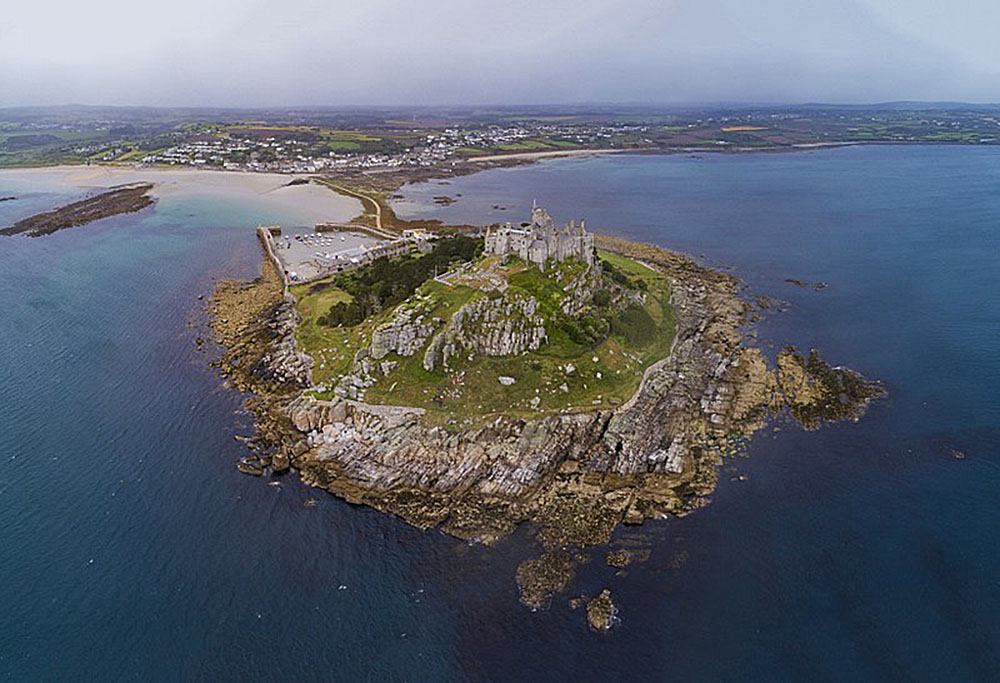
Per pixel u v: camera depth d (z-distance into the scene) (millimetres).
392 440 113188
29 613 82875
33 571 89250
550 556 92500
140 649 78812
